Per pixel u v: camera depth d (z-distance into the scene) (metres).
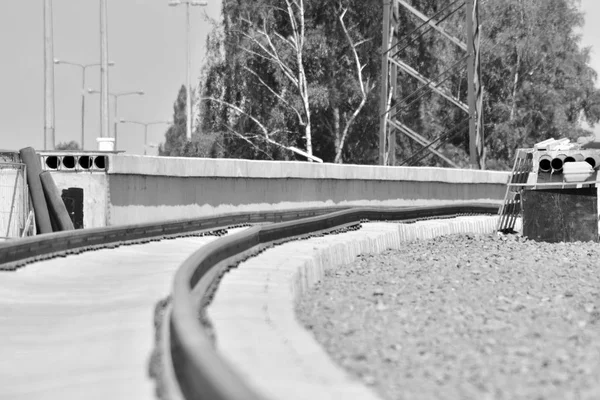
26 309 22.36
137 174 51.53
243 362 14.75
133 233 39.53
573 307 26.70
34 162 46.12
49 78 62.69
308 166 67.12
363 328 21.11
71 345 18.00
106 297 23.52
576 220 51.53
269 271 27.11
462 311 24.25
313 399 12.62
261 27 108.88
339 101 108.50
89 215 48.84
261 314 19.58
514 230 56.25
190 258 22.72
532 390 15.26
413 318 22.88
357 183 72.50
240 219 53.66
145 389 13.66
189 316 13.88
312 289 29.48
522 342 20.02
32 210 45.38
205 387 10.54
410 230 51.31
